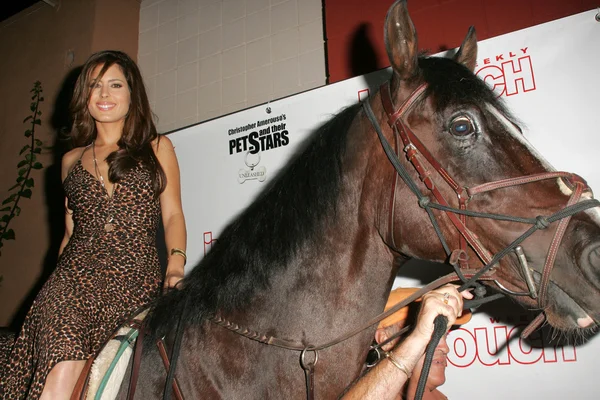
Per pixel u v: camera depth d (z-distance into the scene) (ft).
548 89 7.50
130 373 4.10
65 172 5.85
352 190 4.09
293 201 4.13
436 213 3.85
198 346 4.04
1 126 14.60
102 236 4.93
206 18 13.37
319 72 11.42
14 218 13.60
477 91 3.91
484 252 3.75
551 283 3.66
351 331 3.87
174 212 5.60
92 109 5.73
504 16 9.39
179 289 4.44
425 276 8.00
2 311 13.14
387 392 3.65
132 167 5.26
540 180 3.66
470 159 3.77
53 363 3.91
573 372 6.93
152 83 13.75
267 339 3.89
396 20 3.96
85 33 13.47
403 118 4.01
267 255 4.06
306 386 3.83
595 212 3.54
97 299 4.48
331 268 3.98
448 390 7.69
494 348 7.48
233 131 10.11
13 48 14.97
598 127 7.12
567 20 7.51
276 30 12.22
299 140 9.32
